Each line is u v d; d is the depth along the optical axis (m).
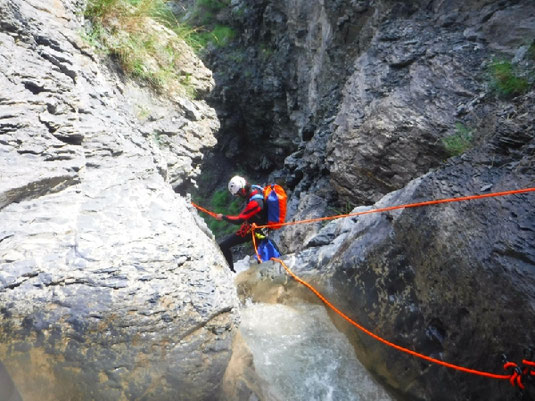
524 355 2.19
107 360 2.24
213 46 11.45
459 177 3.24
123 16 4.73
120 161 3.25
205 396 2.30
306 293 3.94
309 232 6.27
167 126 4.62
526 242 2.44
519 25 5.36
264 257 4.89
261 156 12.26
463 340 2.59
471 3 6.18
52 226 2.61
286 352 3.15
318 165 7.29
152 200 3.07
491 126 4.45
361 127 5.90
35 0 3.74
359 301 3.43
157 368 2.29
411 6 6.98
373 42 6.92
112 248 2.61
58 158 2.89
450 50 5.75
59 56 3.49
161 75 4.78
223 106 11.79
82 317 2.31
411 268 3.16
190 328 2.45
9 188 2.55
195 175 5.01
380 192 5.72
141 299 2.44
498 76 4.96
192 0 12.17
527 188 2.75
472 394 2.43
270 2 10.53
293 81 10.28
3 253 2.39
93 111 3.47
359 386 3.00
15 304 2.27
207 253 2.97
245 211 4.86
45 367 2.15
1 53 3.12
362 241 3.72
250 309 3.73
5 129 2.80
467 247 2.73
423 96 5.46
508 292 2.38
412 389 2.80
